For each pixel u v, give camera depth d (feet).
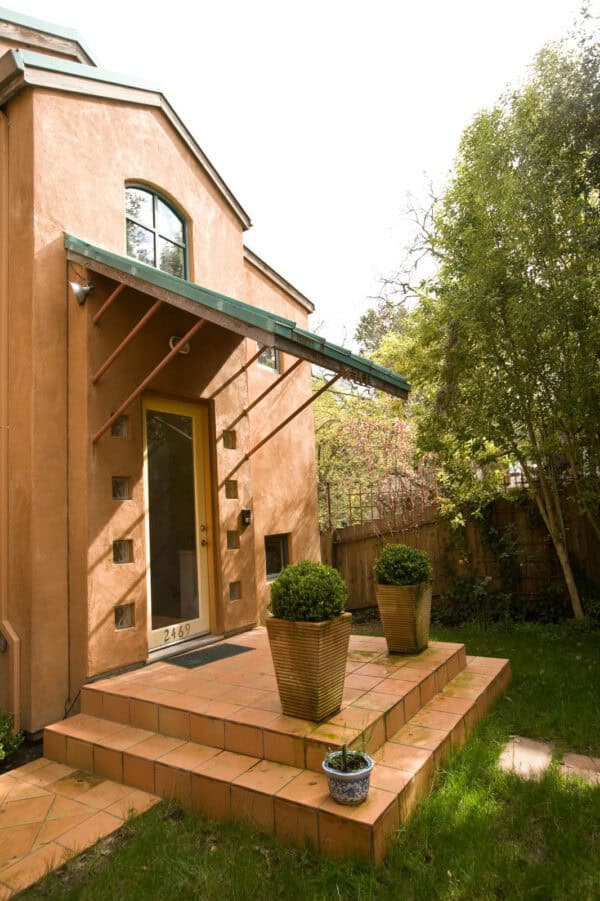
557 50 20.11
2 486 14.66
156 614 16.65
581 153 19.76
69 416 15.12
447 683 14.65
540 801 9.72
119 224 17.30
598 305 19.67
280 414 24.80
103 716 13.15
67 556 14.62
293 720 10.85
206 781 9.86
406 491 32.12
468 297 20.81
